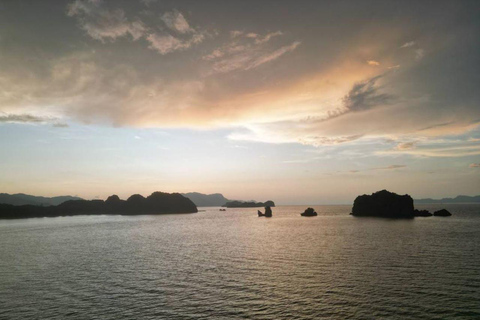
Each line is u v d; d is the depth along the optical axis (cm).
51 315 2534
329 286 3195
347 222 12650
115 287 3312
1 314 2572
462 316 2375
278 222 13975
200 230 10275
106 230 10912
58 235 9306
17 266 4528
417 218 14350
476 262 4256
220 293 3041
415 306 2592
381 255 4834
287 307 2622
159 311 2586
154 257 5122
